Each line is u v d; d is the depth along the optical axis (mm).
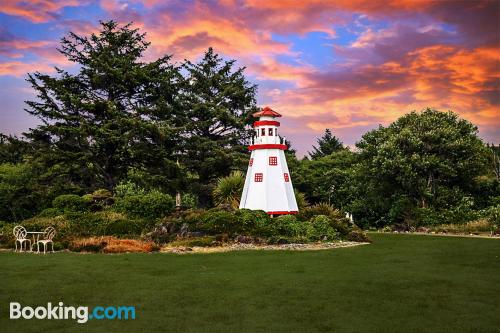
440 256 18953
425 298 11641
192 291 12336
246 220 24688
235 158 44031
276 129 31891
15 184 33688
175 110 43812
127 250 20078
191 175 48281
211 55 48562
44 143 35688
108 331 9234
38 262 16859
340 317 10094
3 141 39094
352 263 16984
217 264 16641
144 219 26234
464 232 31891
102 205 29422
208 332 9148
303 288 12672
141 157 37844
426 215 35719
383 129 43594
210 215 25016
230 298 11617
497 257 18562
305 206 35031
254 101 48781
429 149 38844
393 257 18594
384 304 11102
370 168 41031
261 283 13297
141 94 40156
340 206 46750
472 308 10758
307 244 23406
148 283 13281
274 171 30875
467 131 40188
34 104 35312
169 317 10109
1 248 21656
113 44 39656
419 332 9141
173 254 19422
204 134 46781
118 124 35781
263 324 9617
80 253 19719
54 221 25484
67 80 37062
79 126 35562
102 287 12789
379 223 40312
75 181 38969
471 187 40438
